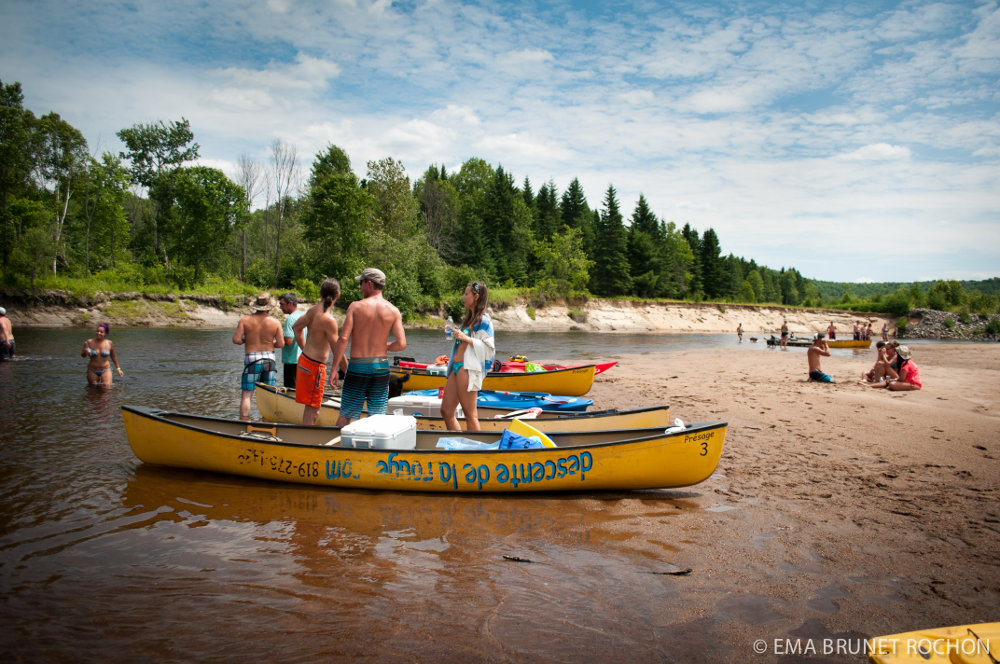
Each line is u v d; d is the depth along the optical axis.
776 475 5.68
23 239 29.67
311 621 2.89
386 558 3.65
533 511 4.55
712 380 13.80
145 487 4.93
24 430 6.74
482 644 2.71
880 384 12.59
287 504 4.60
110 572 3.39
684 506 4.74
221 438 5.16
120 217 45.25
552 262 57.66
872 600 3.22
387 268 42.28
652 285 70.06
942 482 5.50
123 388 9.95
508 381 10.95
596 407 9.84
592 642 2.76
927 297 88.06
